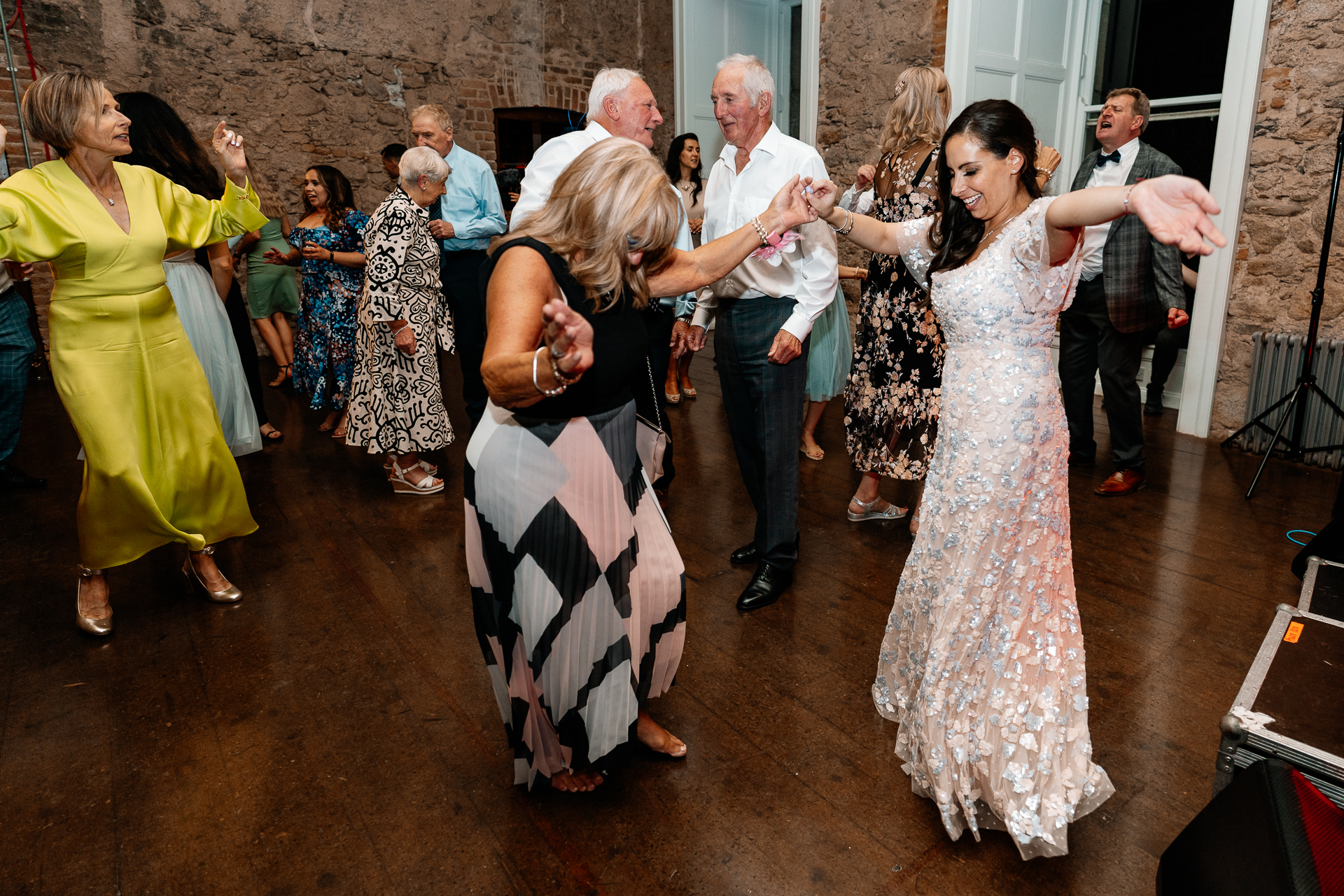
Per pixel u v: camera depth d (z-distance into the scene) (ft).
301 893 5.16
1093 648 7.80
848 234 6.36
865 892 5.11
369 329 11.50
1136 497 11.57
